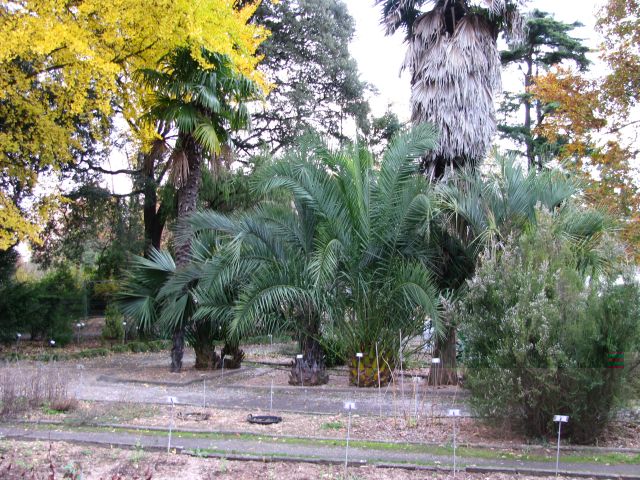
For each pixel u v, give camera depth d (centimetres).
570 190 1024
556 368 647
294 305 1117
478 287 721
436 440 684
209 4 1200
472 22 1249
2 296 1695
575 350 675
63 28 1068
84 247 2209
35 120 1330
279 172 1088
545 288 695
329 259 992
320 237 1088
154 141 1451
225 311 1190
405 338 1103
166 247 2266
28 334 2088
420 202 1047
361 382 1090
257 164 1902
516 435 698
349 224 1080
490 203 1030
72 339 1944
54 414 794
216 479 526
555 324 671
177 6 1175
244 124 1414
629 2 1398
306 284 1082
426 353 1247
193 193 1344
